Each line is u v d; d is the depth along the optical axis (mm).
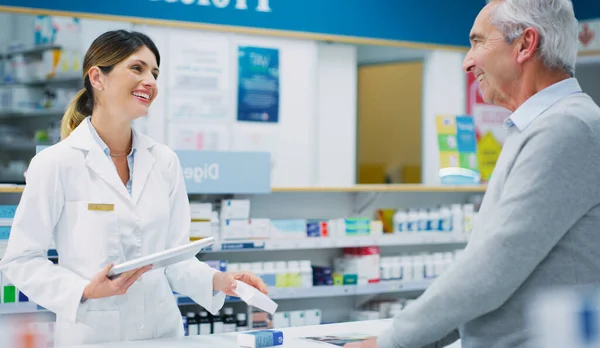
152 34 5055
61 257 2270
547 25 1642
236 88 5371
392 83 8242
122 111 2283
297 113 5641
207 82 5258
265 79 5477
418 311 1636
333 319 5172
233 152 4281
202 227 4324
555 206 1513
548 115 1582
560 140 1531
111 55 2264
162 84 5105
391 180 8172
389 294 5352
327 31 5480
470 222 5262
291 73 5598
